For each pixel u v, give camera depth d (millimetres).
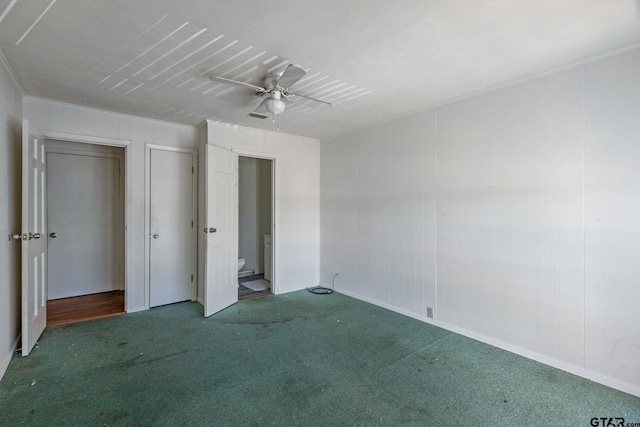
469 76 2611
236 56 2279
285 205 4676
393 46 2143
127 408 1972
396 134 3785
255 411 1956
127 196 3707
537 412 1967
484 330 2963
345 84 2783
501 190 2824
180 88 2869
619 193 2203
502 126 2812
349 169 4473
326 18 1817
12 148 2645
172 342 2932
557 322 2500
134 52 2221
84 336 3041
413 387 2230
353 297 4410
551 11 1748
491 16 1797
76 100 3182
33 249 2770
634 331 2154
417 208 3541
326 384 2260
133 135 3721
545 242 2561
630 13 1761
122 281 4699
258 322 3463
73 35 1997
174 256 4062
